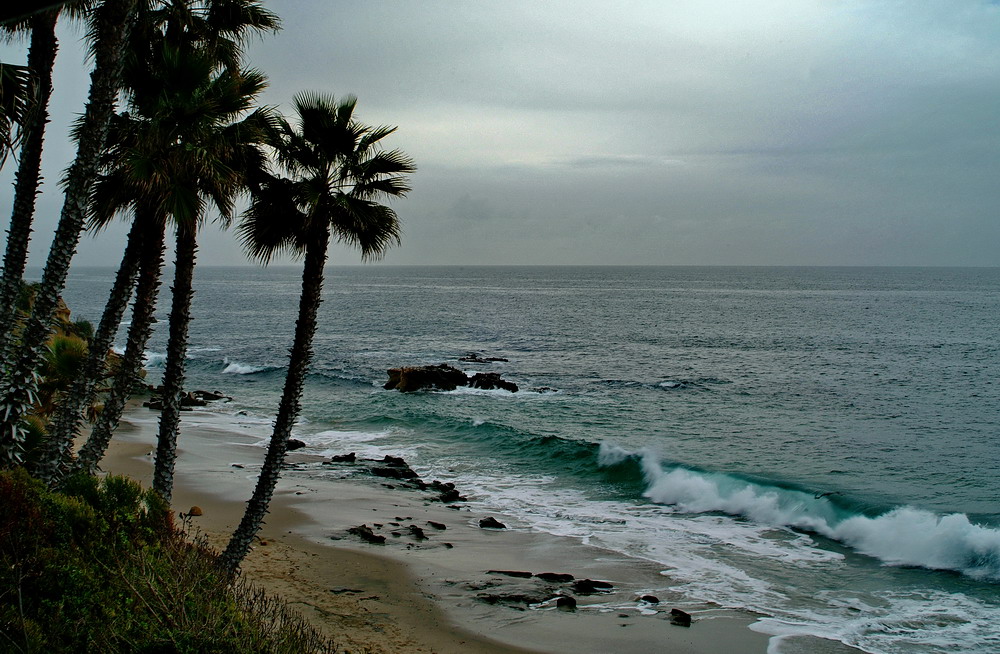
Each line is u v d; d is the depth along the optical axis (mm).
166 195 11516
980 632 13805
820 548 18828
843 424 35719
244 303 137875
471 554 17750
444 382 46531
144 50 12344
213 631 8094
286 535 18266
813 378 50656
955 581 16531
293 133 12469
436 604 14445
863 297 153875
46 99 11539
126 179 11523
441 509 21812
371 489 23453
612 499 23531
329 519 19938
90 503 10383
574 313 113062
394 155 12414
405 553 17500
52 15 11344
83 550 9094
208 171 11609
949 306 123625
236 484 22828
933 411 38875
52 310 11727
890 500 22281
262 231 12523
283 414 12977
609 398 43594
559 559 17656
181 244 13102
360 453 29312
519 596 14930
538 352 66688
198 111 11336
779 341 74062
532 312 115375
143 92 11945
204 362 58750
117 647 7312
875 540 18969
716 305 130375
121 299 12820
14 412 11516
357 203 12305
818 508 21172
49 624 7453
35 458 12531
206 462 25875
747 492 22703
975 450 30203
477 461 28344
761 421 36594
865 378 50375
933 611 14812
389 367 57062
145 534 10508
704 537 19641
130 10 10961
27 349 11609
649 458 26156
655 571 16953
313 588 14672
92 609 7980
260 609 9945
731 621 14180
